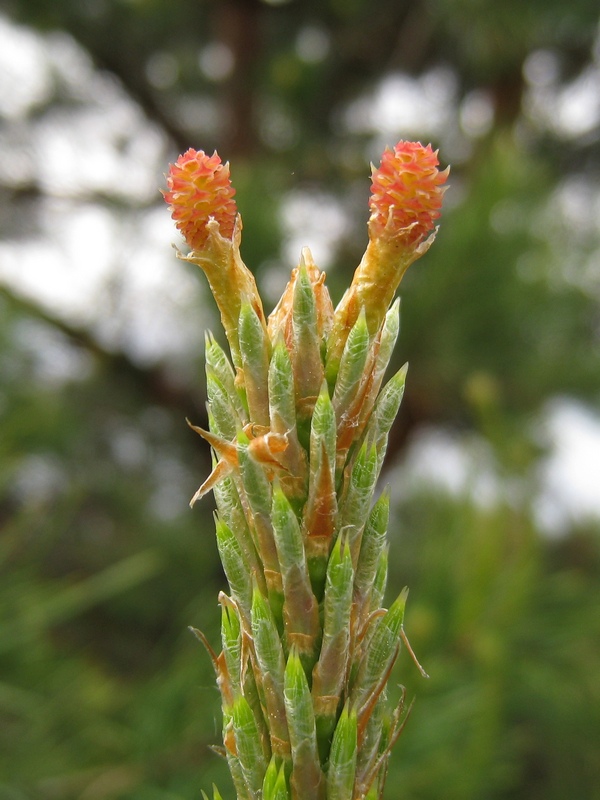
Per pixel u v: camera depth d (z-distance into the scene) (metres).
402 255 0.06
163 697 0.21
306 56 0.56
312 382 0.06
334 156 0.56
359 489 0.06
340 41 0.56
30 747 0.20
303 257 0.06
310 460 0.06
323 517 0.06
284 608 0.06
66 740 0.21
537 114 0.51
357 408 0.06
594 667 0.24
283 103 0.54
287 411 0.06
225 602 0.07
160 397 0.44
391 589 0.36
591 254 0.37
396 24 0.54
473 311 0.34
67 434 0.44
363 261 0.06
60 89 0.49
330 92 0.57
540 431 0.36
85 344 0.41
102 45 0.49
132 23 0.50
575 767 0.30
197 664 0.22
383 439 0.07
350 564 0.06
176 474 0.53
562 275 0.36
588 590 0.25
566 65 0.48
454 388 0.35
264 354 0.06
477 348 0.35
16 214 0.47
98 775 0.20
